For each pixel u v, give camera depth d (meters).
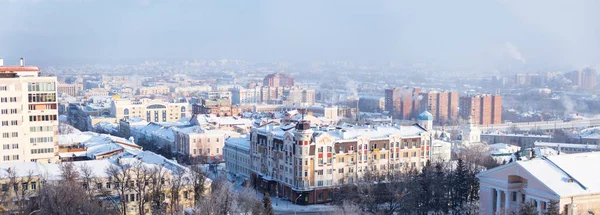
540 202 196.38
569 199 190.12
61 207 187.38
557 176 199.25
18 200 198.38
